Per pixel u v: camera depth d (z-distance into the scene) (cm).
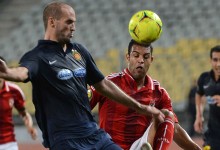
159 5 8062
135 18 2166
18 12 8456
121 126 2180
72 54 1833
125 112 2177
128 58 2244
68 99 1780
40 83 1756
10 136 3073
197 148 2316
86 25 8000
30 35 8131
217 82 2872
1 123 3039
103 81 1909
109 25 7956
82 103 1817
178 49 7275
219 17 7812
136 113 2181
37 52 1764
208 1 8025
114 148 1858
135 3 8175
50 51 1783
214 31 7606
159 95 2259
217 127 2847
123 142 2186
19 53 7900
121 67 6391
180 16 7862
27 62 1720
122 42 7681
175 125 2270
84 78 1841
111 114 2194
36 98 1788
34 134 3231
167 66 6981
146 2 8144
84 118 1822
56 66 1769
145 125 2197
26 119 3216
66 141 1770
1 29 8275
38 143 6325
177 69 6969
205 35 7544
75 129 1789
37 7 8450
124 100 1912
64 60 1795
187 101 6312
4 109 3042
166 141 2095
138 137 2188
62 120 1775
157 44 7388
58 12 1770
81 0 8362
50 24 1792
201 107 3100
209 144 2870
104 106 2208
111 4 8238
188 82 6888
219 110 2822
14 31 8219
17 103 3130
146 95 2230
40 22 8275
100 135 1864
